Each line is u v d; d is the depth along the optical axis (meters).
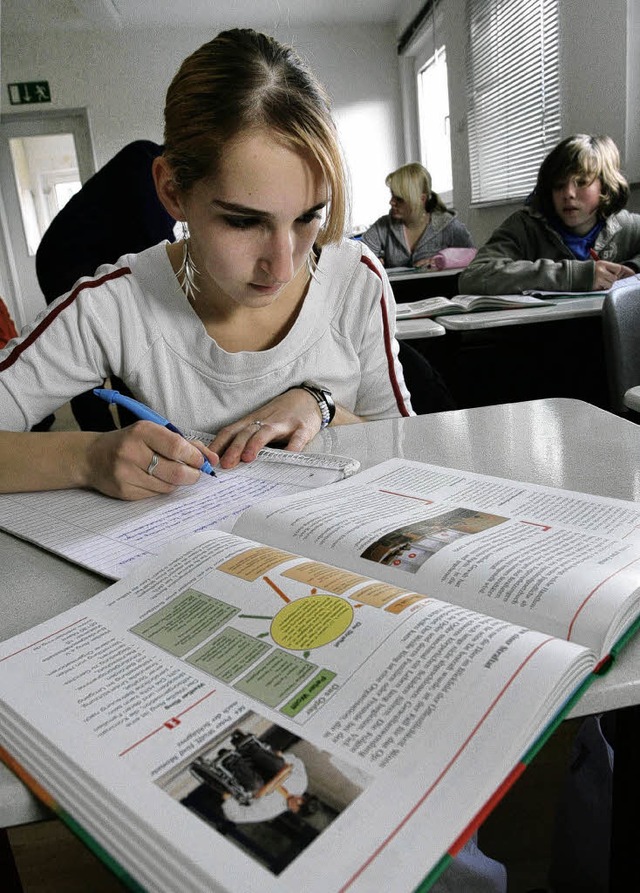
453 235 4.73
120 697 0.38
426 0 5.71
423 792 0.30
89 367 0.98
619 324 1.48
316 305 1.02
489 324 1.79
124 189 1.64
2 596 0.53
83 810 0.31
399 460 0.75
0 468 0.75
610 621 0.38
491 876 0.68
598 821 0.71
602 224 2.52
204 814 0.29
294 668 0.38
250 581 0.47
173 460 0.71
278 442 0.90
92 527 0.64
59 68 6.40
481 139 5.12
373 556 0.50
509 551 0.48
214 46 0.73
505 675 0.34
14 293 6.84
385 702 0.35
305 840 0.28
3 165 6.56
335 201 0.76
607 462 0.71
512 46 4.41
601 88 3.39
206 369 0.99
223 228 0.74
